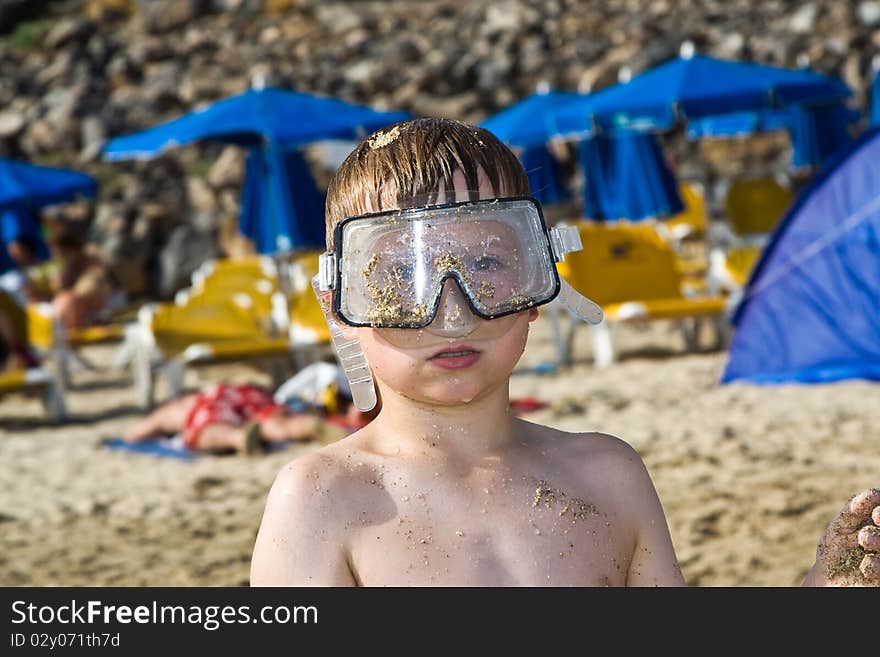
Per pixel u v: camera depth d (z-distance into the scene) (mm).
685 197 15391
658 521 1626
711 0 24672
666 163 11836
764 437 7055
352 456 1554
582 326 12539
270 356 9523
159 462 7652
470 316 1440
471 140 1505
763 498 5801
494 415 1566
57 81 23703
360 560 1502
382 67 23500
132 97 23266
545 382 9523
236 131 9680
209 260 18438
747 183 14211
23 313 10922
